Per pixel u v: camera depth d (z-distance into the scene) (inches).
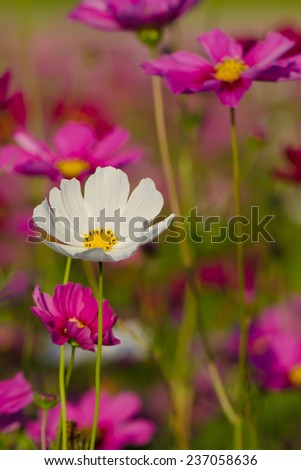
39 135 44.3
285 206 43.8
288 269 48.6
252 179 50.1
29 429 32.9
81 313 28.7
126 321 43.4
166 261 42.9
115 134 35.2
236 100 31.9
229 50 33.3
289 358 37.0
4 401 31.0
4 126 38.3
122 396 35.0
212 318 44.5
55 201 28.3
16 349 42.8
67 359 42.7
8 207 45.4
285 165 48.4
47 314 28.5
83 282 45.3
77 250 28.0
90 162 34.6
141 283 45.0
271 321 40.1
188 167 39.7
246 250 45.2
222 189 48.3
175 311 44.7
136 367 43.3
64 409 28.5
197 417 41.5
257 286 42.6
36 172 34.2
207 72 32.9
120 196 28.5
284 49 32.6
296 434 40.0
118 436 34.3
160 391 42.9
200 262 43.6
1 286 34.9
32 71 47.6
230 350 40.9
